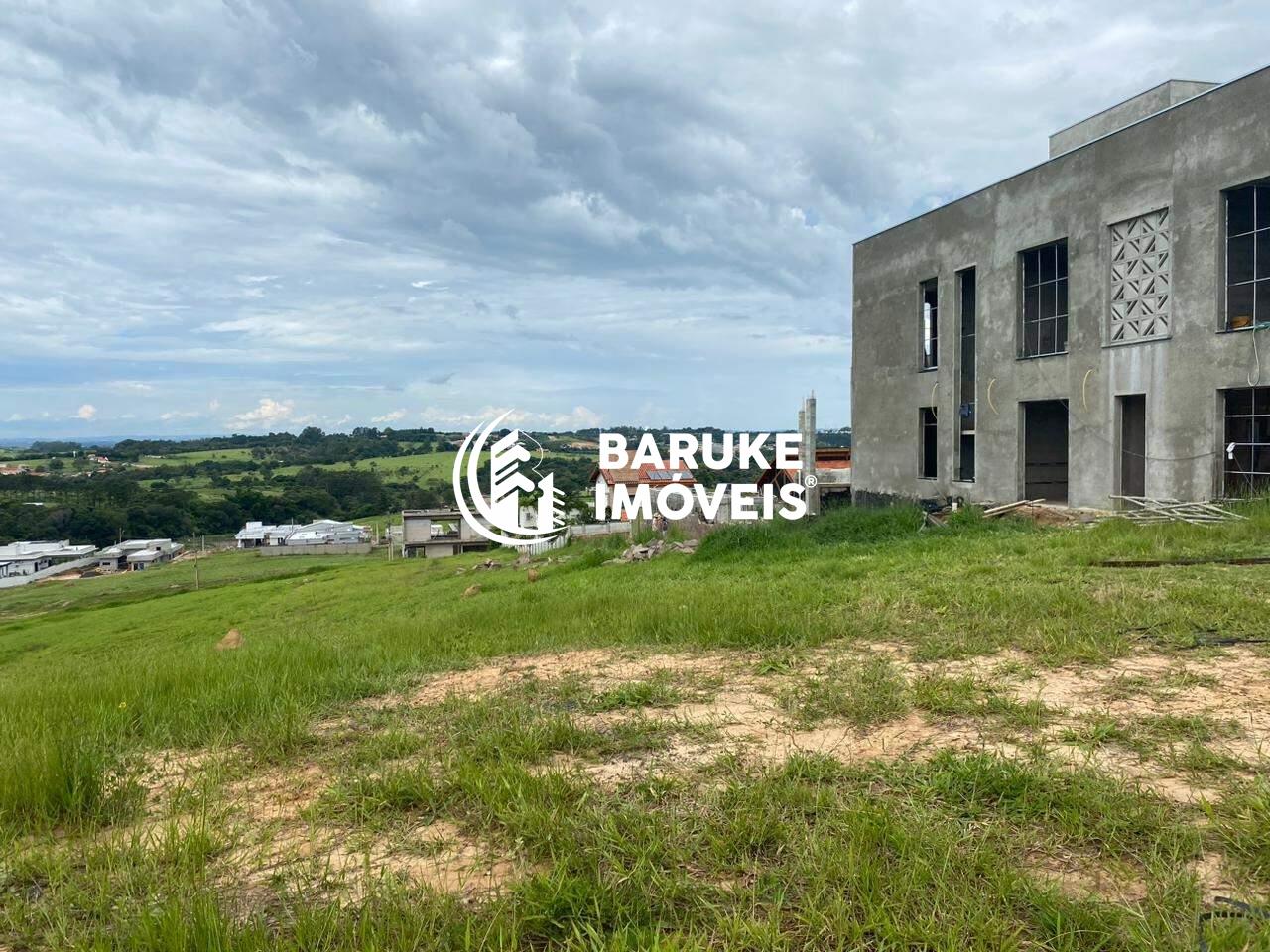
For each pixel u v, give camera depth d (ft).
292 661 24.76
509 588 63.72
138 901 9.86
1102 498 57.62
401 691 20.66
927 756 12.77
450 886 9.80
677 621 25.40
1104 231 57.57
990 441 68.85
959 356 74.08
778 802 11.13
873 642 21.34
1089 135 71.36
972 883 8.81
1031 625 21.06
